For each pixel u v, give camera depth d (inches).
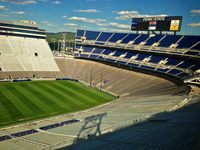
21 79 3853.3
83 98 3267.7
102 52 5152.6
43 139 1754.4
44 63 4697.3
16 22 4975.4
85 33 5723.4
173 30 4099.4
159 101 2650.1
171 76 3582.7
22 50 4778.5
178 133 1257.4
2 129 2038.6
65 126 2130.9
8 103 2721.5
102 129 1851.6
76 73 4606.3
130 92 3580.2
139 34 4938.5
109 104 3085.6
